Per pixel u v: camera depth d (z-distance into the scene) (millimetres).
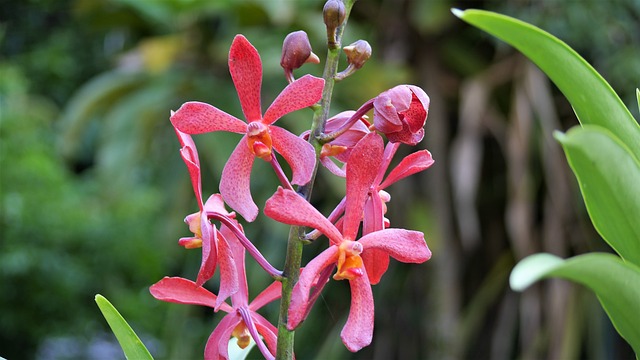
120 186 3533
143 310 3994
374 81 3422
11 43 5547
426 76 3859
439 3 3629
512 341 4031
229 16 3645
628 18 3732
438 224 3709
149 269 3955
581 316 3779
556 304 3746
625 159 783
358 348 803
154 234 3949
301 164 818
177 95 3727
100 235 3805
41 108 4242
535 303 3811
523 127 3633
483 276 4062
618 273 824
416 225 3730
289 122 3461
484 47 3908
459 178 3547
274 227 3479
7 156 3750
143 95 3629
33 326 3828
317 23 3465
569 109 3885
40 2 5367
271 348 918
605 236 882
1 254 3609
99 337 4238
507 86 3871
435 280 3734
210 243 822
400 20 3854
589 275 836
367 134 803
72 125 3697
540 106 3658
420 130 865
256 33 3586
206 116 835
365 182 815
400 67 3721
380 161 810
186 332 4109
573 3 3676
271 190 3566
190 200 3824
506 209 3969
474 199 3729
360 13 3881
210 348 904
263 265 852
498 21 854
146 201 3947
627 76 3617
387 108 832
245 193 835
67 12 5461
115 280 3949
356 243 810
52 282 3727
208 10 3574
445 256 3725
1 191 3658
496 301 4004
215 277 3938
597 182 813
